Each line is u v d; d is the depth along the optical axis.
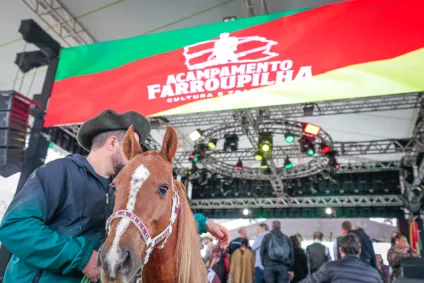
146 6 7.12
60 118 4.98
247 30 4.62
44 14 7.07
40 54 5.77
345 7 4.34
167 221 1.60
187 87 4.59
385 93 3.80
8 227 1.50
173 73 4.73
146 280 1.78
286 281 6.13
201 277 1.91
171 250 1.75
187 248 1.80
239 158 11.82
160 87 4.72
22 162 4.78
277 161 12.61
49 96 5.26
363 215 12.88
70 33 7.67
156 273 1.74
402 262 3.12
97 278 1.56
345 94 3.94
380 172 12.85
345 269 3.17
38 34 5.21
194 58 4.72
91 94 5.03
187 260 1.78
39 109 5.16
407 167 12.04
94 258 1.56
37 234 1.49
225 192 13.79
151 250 1.54
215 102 4.39
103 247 1.33
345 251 3.30
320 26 4.35
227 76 4.46
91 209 1.81
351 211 13.02
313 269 6.54
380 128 10.41
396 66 3.87
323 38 4.27
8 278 1.67
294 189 13.31
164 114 4.56
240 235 7.32
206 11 7.24
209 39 4.75
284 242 6.24
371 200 12.70
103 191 1.88
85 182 1.82
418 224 11.40
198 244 1.96
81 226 1.76
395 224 13.17
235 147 9.94
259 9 7.13
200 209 14.40
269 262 6.24
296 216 13.46
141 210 1.45
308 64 4.19
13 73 8.27
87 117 4.89
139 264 1.38
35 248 1.48
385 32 4.05
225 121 10.12
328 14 4.38
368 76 3.93
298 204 13.23
